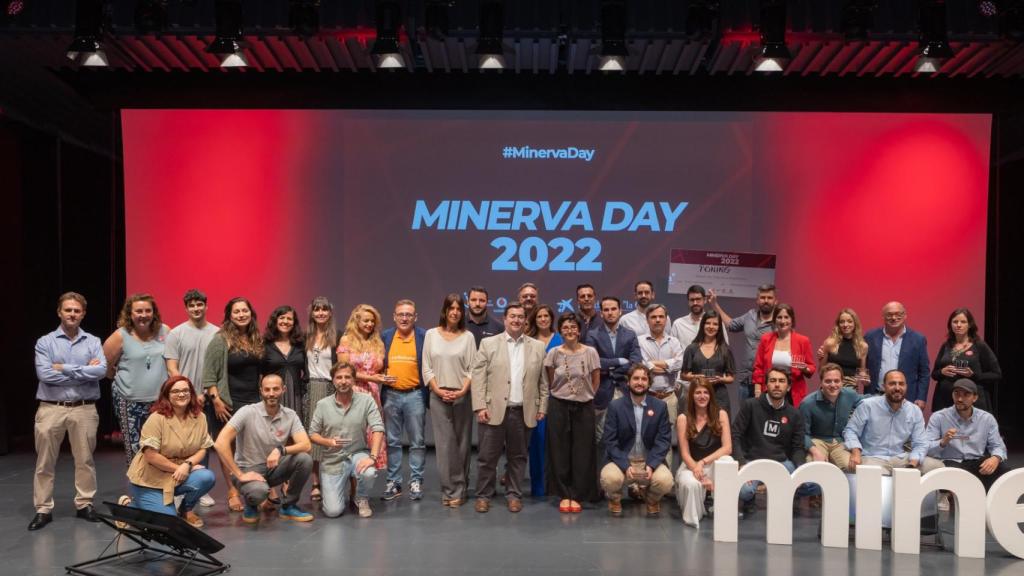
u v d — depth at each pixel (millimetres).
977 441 5324
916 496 4680
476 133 7719
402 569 4344
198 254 7695
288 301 7711
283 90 7723
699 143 7691
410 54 7016
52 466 5176
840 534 4781
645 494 5531
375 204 7727
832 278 7652
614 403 5461
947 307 7613
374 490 6152
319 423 5391
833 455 5625
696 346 6004
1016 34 6199
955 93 7602
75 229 8297
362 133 7727
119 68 7637
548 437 5664
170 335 5652
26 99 7469
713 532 4973
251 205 7699
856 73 7441
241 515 5383
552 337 6043
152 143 7691
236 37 6180
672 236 7688
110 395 8289
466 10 6328
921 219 7617
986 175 7602
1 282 7664
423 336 5875
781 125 7660
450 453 5637
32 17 6254
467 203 7719
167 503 4723
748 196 7668
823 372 5652
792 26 6336
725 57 6980
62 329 5258
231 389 5551
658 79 7684
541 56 7062
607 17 6199
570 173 7719
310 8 6254
